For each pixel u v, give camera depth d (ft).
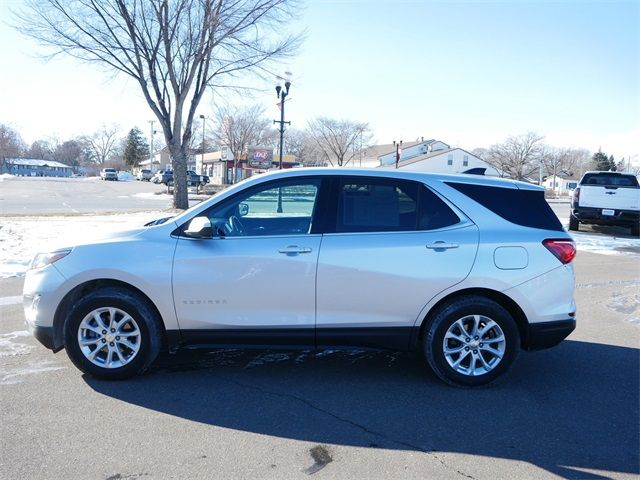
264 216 15.71
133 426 12.43
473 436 12.30
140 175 256.73
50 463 10.79
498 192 15.60
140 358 14.83
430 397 14.44
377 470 10.81
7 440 11.67
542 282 14.98
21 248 36.17
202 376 15.62
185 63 63.87
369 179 15.35
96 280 14.98
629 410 13.84
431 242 14.80
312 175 15.42
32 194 109.81
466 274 14.73
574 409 13.84
